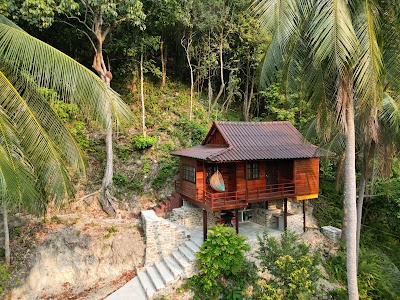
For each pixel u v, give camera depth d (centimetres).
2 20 681
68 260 1232
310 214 1736
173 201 1614
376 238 1711
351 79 782
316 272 1009
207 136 1602
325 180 2009
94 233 1327
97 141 1825
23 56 564
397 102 1073
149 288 1152
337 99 805
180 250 1322
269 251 1079
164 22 1834
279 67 912
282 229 1516
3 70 628
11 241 1243
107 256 1279
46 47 593
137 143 1803
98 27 1509
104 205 1543
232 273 1159
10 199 506
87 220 1434
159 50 2455
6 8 1248
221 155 1259
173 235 1358
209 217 1608
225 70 2545
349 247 893
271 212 1588
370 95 693
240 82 2561
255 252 1213
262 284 987
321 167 1930
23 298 1112
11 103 574
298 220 1570
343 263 1358
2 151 511
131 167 1762
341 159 1466
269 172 1513
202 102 2456
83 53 2164
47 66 578
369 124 838
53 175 598
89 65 2192
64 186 610
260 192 1467
